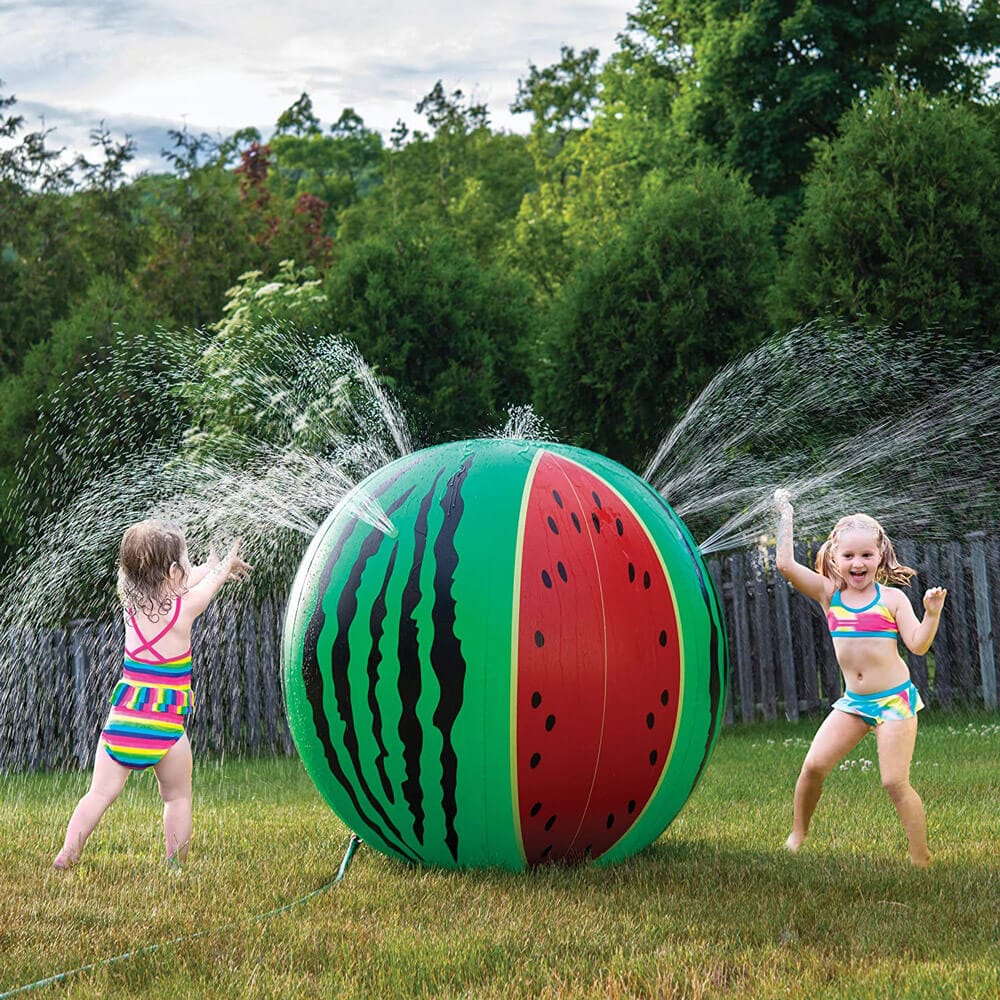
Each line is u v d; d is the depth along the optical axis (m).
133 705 5.15
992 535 11.41
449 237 13.67
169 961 3.80
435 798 4.44
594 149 33.25
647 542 4.62
